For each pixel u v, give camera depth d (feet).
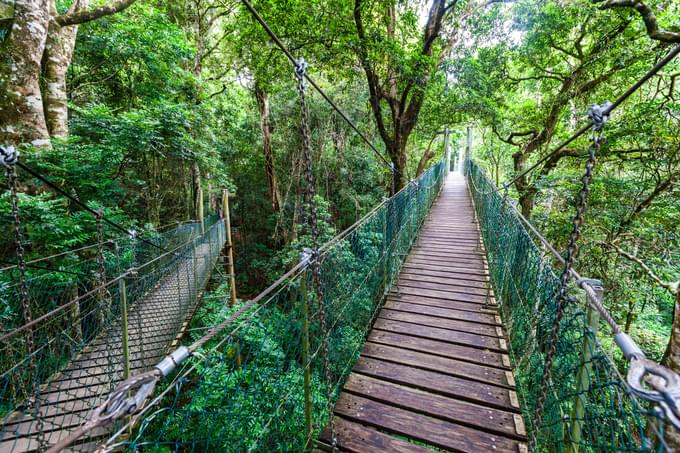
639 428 2.41
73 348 9.11
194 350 2.71
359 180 28.96
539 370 5.61
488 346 8.09
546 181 17.81
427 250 15.89
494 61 20.80
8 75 10.49
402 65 17.31
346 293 7.33
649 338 17.02
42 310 9.52
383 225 10.28
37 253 10.45
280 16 16.26
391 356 7.80
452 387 6.75
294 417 5.12
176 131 15.96
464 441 5.55
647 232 13.96
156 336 10.84
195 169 23.50
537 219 19.65
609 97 17.33
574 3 16.65
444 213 24.02
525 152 23.99
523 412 6.36
